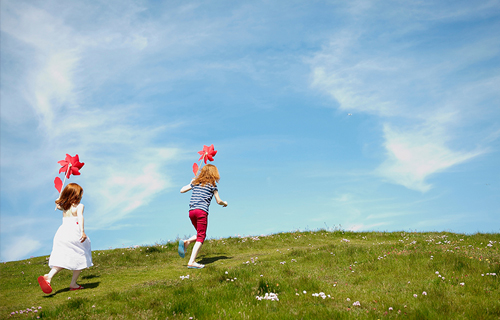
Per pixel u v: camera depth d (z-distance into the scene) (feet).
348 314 14.32
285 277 21.50
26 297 20.85
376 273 22.40
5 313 17.26
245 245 39.34
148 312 15.52
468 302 15.79
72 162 23.26
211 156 29.84
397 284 19.48
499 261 22.74
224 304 16.12
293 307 15.47
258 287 18.67
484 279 19.24
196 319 14.55
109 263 31.35
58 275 26.91
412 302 16.02
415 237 41.55
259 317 14.16
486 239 37.17
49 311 16.37
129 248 40.40
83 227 21.75
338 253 28.89
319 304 15.99
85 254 22.16
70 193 22.27
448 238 39.32
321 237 45.39
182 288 19.17
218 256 33.60
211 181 28.66
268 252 35.78
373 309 15.02
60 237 21.52
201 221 27.73
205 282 20.84
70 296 20.51
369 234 46.85
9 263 36.68
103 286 22.74
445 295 16.62
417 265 22.84
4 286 24.17
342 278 21.85
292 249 34.96
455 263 22.47
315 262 26.91
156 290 20.04
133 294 19.24
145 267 29.32
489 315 14.20
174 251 35.88
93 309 16.51
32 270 30.45
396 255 25.91
